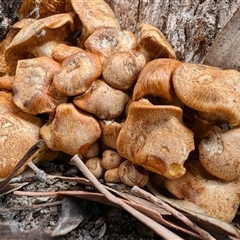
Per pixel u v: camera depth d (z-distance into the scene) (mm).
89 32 404
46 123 392
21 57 436
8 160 372
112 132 371
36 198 367
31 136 387
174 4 424
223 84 340
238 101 333
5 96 408
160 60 363
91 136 373
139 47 409
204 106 332
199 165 368
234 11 402
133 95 358
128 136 350
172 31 427
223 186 358
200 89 335
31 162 375
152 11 436
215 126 356
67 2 436
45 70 386
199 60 424
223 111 329
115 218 352
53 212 357
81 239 347
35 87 383
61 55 394
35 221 352
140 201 342
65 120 370
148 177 371
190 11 419
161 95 349
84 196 348
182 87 339
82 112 374
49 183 381
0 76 466
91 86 371
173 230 333
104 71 371
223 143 349
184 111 377
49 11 455
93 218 358
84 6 412
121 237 349
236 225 378
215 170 348
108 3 453
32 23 411
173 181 358
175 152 337
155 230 310
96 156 394
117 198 328
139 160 345
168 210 323
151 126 346
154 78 347
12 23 475
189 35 421
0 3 448
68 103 377
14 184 365
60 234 333
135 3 441
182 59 430
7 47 433
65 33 425
